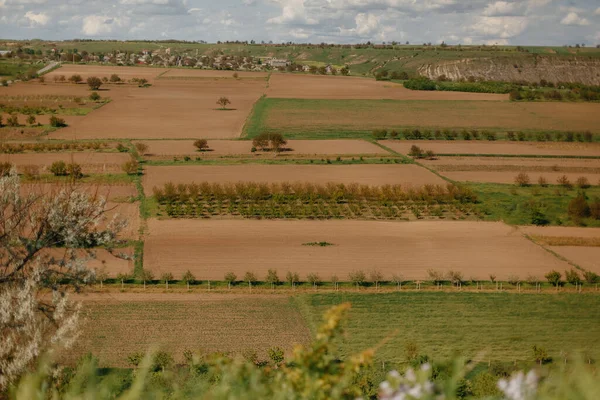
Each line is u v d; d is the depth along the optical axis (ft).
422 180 300.61
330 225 224.74
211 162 330.13
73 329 41.75
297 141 401.29
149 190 267.80
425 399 12.46
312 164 331.16
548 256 194.39
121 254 49.01
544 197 271.28
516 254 195.83
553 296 160.15
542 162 345.92
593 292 163.53
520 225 229.66
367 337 132.57
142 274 163.43
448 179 303.68
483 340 132.67
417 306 151.74
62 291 44.86
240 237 207.62
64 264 46.52
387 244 204.13
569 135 411.75
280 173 310.24
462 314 147.33
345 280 169.89
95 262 174.19
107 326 130.93
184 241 201.16
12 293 42.73
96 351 113.60
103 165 310.24
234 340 129.49
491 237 213.66
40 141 370.53
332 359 15.58
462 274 176.14
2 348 37.04
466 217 239.50
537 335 135.85
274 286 164.14
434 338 133.28
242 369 15.17
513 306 153.07
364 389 62.08
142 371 14.17
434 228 223.51
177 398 16.07
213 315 143.13
